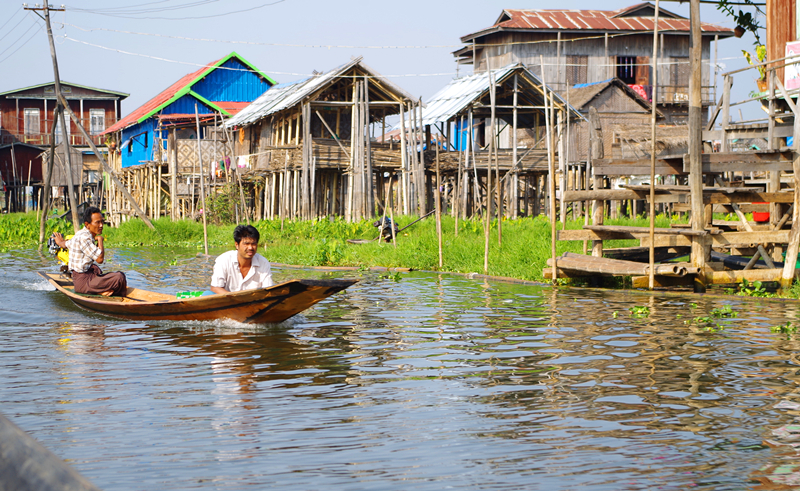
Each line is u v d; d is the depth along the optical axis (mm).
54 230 27797
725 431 4680
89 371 6457
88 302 9883
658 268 12008
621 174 12984
